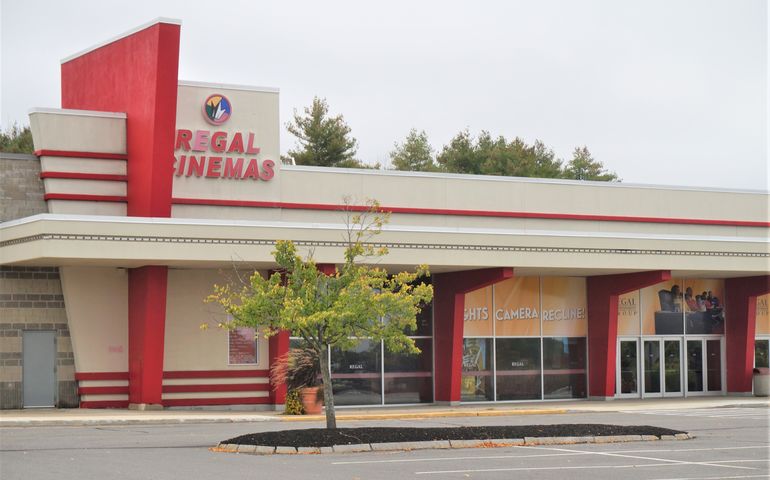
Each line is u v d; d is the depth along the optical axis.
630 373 41.88
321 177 37.22
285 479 16.83
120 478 16.78
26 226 30.58
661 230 43.25
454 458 20.19
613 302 39.97
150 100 32.78
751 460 20.61
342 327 22.81
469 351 38.84
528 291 40.00
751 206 45.31
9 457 19.77
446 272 37.44
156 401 32.53
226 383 34.59
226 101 35.72
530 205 40.72
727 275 42.00
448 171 78.81
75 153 34.00
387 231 33.47
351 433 22.28
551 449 22.12
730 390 43.44
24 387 32.84
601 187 42.22
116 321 33.69
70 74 39.09
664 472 18.66
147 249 30.64
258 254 31.91
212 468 18.19
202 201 35.09
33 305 33.09
